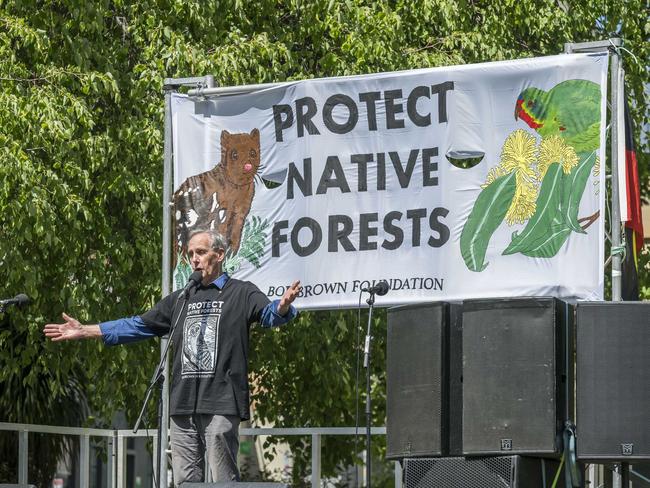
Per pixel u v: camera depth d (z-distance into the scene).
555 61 8.76
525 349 7.26
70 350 11.70
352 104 9.20
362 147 9.16
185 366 7.79
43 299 11.57
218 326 7.78
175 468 7.82
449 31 12.62
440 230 8.88
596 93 8.66
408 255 8.95
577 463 7.39
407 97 9.06
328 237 9.16
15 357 11.84
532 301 7.29
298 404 13.97
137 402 12.70
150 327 8.04
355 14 12.12
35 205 10.34
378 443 16.31
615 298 8.48
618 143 8.65
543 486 7.36
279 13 12.74
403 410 7.58
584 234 8.57
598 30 13.50
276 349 12.74
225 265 9.44
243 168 9.49
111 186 11.38
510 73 8.84
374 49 11.84
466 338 7.39
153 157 11.44
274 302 7.79
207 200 9.56
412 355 7.59
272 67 12.01
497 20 12.59
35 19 11.53
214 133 9.60
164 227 9.67
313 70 12.72
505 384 7.26
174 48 11.41
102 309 11.63
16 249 10.73
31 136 10.75
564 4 13.24
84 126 11.18
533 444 7.16
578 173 8.63
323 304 9.11
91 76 11.12
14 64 10.90
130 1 12.05
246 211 9.45
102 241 11.80
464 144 8.90
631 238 8.80
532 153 8.74
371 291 8.02
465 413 7.32
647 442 7.13
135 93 11.52
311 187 9.26
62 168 10.93
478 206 8.83
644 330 7.23
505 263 8.71
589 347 7.28
